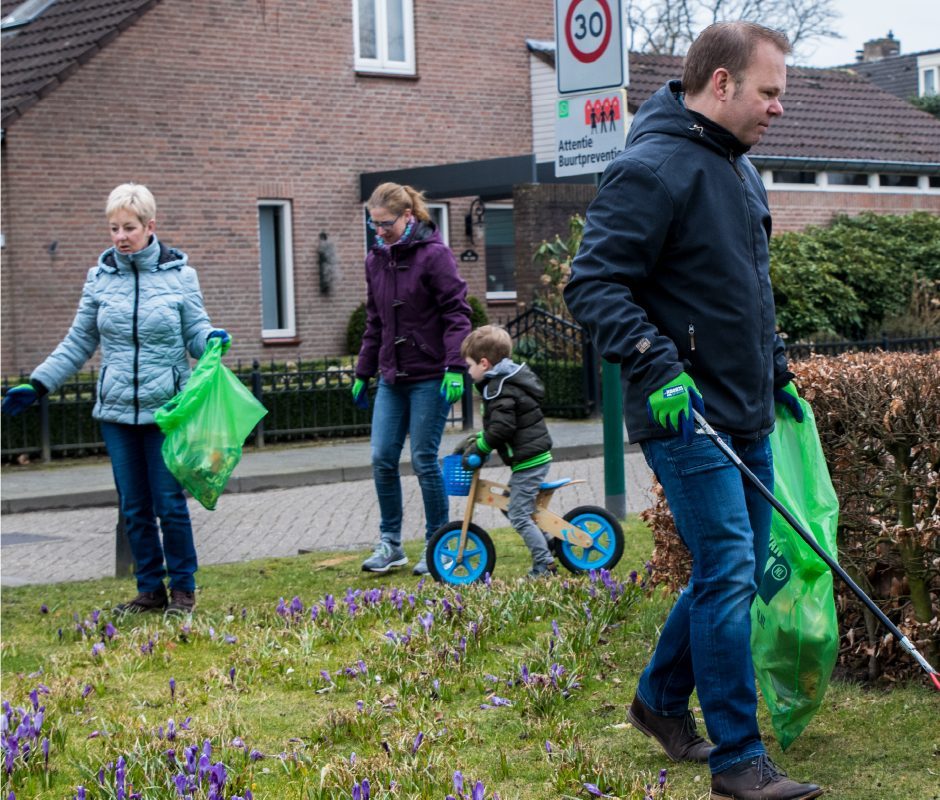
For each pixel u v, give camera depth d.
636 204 3.74
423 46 23.00
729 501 3.72
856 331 21.12
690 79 3.85
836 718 4.38
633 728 4.47
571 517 7.08
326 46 21.89
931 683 4.60
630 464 13.20
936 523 4.53
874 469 4.71
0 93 19.41
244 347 21.17
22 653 6.01
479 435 7.02
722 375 3.80
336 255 22.11
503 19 23.88
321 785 3.90
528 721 4.59
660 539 5.66
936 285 22.28
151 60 20.14
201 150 20.69
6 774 4.20
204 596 7.17
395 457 7.66
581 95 8.64
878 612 3.73
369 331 7.73
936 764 3.89
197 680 5.33
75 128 19.48
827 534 4.16
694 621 3.80
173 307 6.64
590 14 8.54
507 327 18.34
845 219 24.38
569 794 3.88
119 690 5.29
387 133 22.61
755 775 3.71
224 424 6.59
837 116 26.64
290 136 21.56
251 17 21.08
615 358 3.70
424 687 4.98
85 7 20.94
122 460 6.71
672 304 3.80
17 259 19.02
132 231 6.56
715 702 3.76
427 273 7.36
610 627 5.66
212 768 3.94
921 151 26.48
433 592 6.45
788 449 4.25
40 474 13.55
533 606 6.04
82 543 9.91
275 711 4.91
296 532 9.95
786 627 4.09
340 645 5.79
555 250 19.22
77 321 6.74
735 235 3.80
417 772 3.98
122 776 3.88
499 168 20.03
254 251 21.28
